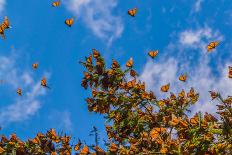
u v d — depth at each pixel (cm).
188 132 629
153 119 830
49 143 797
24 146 798
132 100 841
